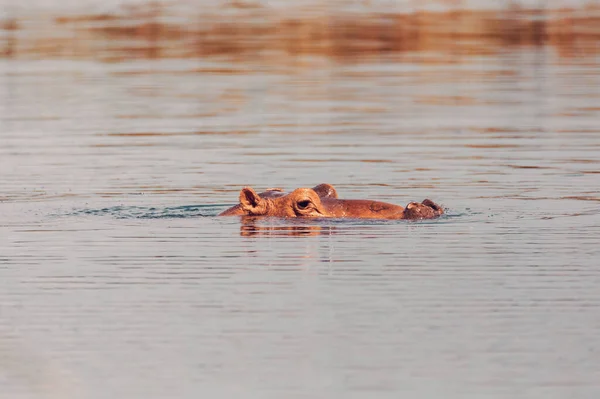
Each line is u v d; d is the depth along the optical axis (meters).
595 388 40.59
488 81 125.06
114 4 185.25
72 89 121.56
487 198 71.81
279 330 46.25
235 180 79.00
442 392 40.38
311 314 48.09
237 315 48.12
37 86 123.50
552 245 58.88
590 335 45.22
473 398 39.94
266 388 40.91
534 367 42.34
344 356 43.50
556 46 148.00
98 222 66.00
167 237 61.72
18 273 55.03
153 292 51.56
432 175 79.69
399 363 42.84
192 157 87.75
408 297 50.22
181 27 162.50
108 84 124.44
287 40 152.00
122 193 74.94
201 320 47.59
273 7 180.75
